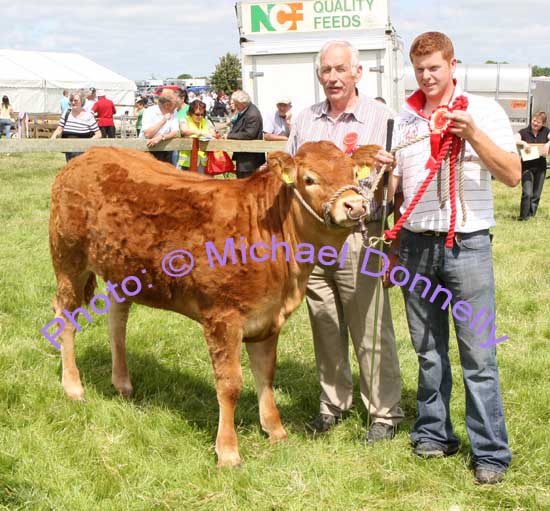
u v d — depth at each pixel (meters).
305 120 4.46
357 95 4.36
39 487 3.71
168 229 4.14
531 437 4.32
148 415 4.56
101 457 4.02
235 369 4.07
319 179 3.73
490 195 3.86
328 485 3.81
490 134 3.69
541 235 10.70
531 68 24.39
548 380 5.27
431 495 3.77
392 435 4.46
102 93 34.25
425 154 3.84
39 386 4.87
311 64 14.19
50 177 17.25
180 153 9.86
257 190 4.10
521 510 3.61
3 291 6.99
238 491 3.77
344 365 4.64
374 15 13.90
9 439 4.14
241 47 14.31
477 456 3.94
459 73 24.67
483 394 3.87
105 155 4.68
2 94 31.20
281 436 4.40
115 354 4.98
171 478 3.88
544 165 12.12
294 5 14.03
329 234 3.94
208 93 37.94
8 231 10.06
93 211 4.53
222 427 4.10
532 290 7.66
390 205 4.49
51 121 28.55
